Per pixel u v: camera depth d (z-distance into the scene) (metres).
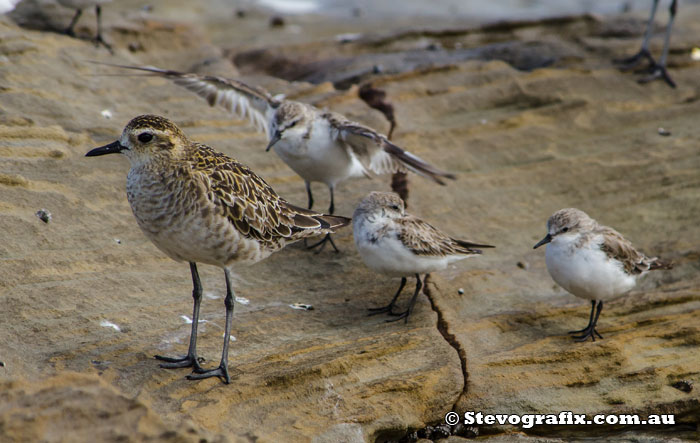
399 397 10.66
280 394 10.23
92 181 13.93
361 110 18.06
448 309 12.77
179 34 21.83
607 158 17.48
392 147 13.27
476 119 18.50
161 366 10.23
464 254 12.98
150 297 11.94
